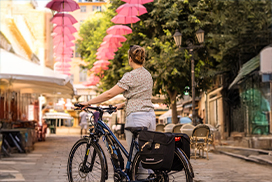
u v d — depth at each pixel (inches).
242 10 602.2
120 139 943.7
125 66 742.5
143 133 156.7
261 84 626.5
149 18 641.0
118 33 538.9
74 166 193.6
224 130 867.4
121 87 169.6
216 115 957.2
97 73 836.0
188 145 155.3
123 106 187.2
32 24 914.1
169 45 639.1
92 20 1387.8
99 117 184.9
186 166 147.4
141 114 168.1
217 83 906.1
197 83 720.3
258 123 639.8
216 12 634.8
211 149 517.0
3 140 455.8
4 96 661.3
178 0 630.5
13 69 430.0
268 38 581.6
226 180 257.0
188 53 638.5
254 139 553.3
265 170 314.7
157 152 151.2
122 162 174.2
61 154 457.4
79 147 192.1
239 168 328.2
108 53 629.9
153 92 692.1
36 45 954.1
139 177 162.9
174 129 501.0
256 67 528.7
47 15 893.8
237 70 698.8
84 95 1914.4
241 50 629.0
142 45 670.5
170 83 678.5
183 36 657.6
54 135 1268.5
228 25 625.3
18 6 853.2
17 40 824.3
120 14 413.4
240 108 751.1
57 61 677.9
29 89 658.8
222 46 639.8
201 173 293.0
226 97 838.5
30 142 507.8
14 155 439.8
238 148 534.9
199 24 629.9
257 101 641.0
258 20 584.1
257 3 590.2
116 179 173.5
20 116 813.9
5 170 303.0
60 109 1673.2
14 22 741.9
